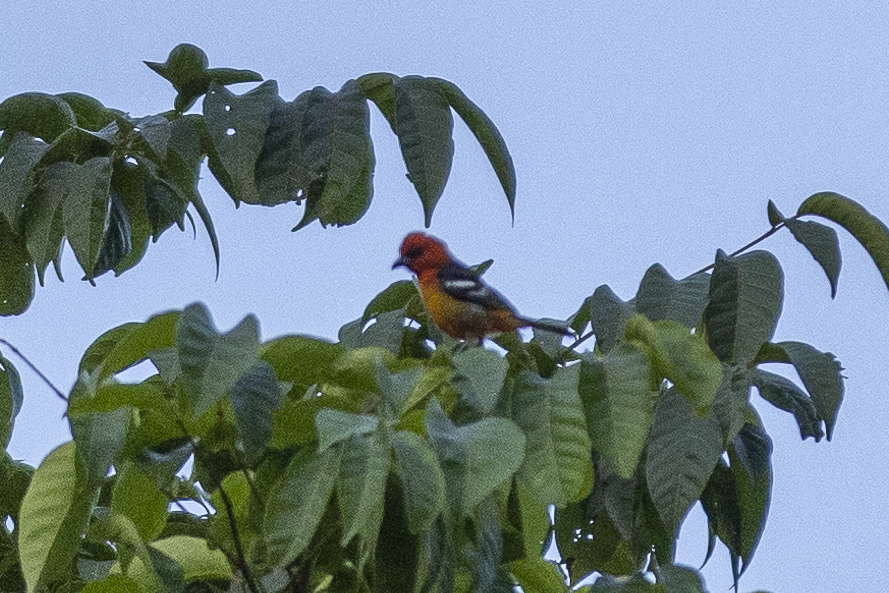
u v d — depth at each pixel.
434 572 6.42
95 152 9.83
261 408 6.51
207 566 7.64
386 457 5.93
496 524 6.80
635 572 7.62
